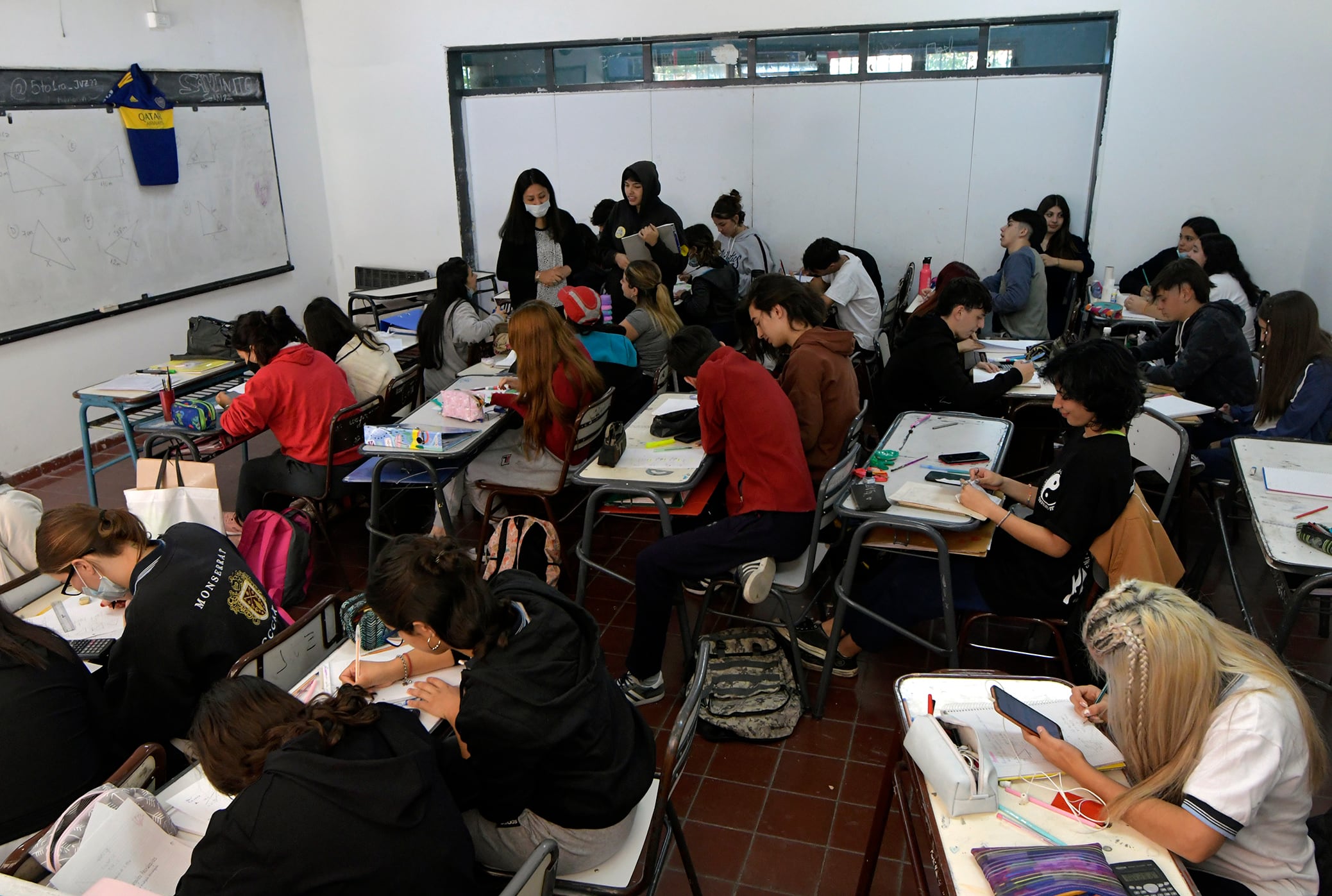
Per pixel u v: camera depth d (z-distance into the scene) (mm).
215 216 6309
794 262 6645
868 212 6395
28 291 5012
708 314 5367
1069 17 5625
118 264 5562
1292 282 5652
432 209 7262
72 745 1900
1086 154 5895
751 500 2750
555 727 1568
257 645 2207
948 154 6133
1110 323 5094
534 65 6750
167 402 3975
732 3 6164
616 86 6602
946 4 5801
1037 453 4406
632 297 4645
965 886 1399
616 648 3295
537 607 1680
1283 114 5410
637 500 3051
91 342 5449
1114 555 2344
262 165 6723
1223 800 1404
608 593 3688
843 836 2393
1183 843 1426
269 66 6734
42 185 5031
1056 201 5676
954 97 6008
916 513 2559
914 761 1659
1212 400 3830
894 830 2406
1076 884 1347
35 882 1504
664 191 6758
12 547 2635
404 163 7203
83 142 5254
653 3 6301
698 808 2510
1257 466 2941
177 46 5906
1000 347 4711
